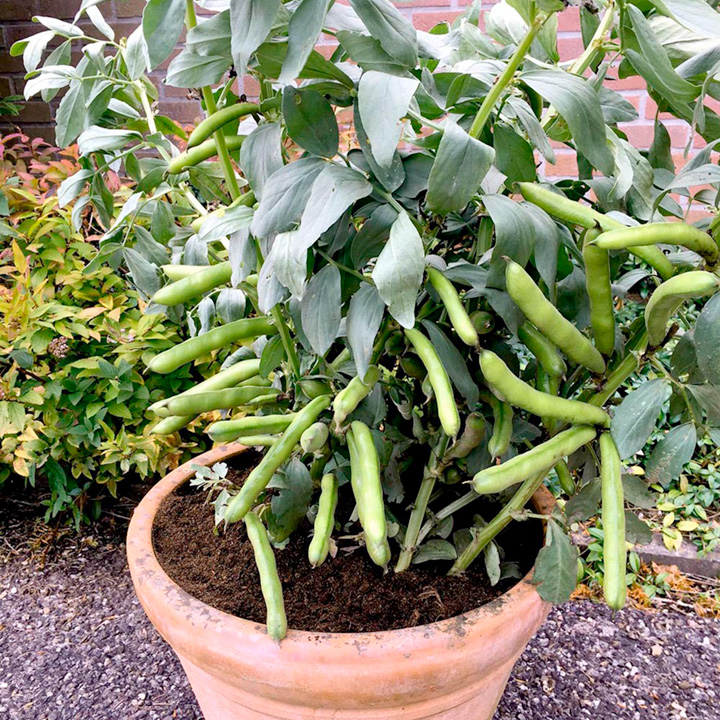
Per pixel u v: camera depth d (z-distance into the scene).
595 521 2.00
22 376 1.92
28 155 2.41
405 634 0.76
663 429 2.14
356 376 0.86
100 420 1.85
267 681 0.76
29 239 1.93
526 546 1.02
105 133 0.97
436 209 0.68
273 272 0.71
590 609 1.83
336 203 0.65
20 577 1.95
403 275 0.63
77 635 1.73
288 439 0.80
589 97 0.71
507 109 0.83
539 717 1.49
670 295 0.63
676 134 2.35
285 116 0.71
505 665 0.90
